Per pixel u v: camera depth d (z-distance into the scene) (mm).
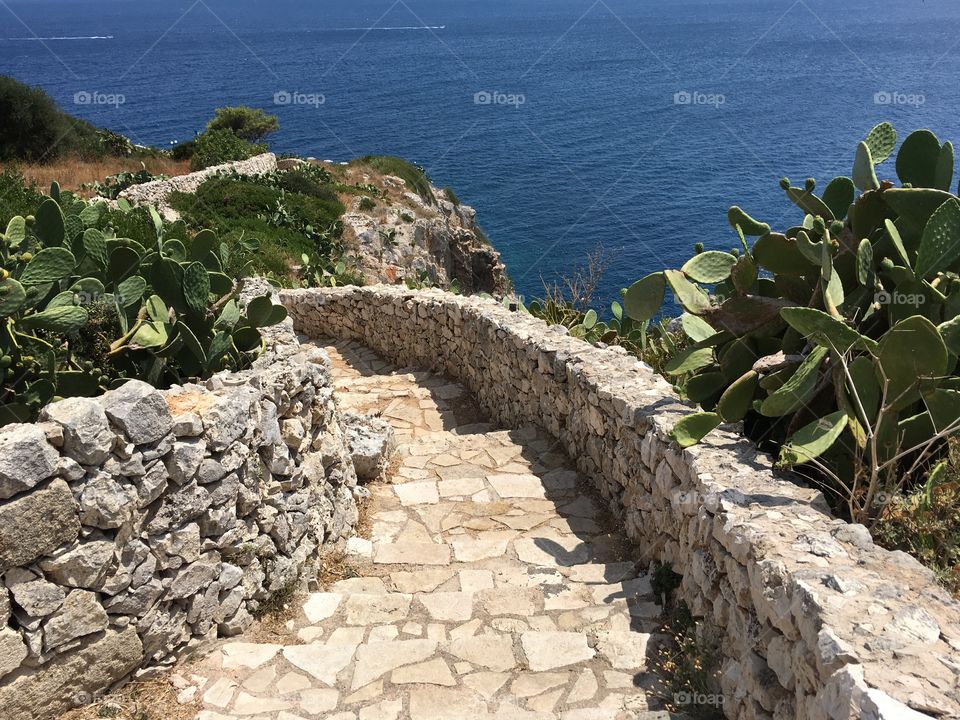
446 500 5609
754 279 4367
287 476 4125
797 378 3496
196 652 3463
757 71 106125
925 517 3053
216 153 32062
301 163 32969
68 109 90375
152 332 4371
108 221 8734
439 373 9938
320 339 12664
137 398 3150
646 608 3855
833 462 3635
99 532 3010
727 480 3352
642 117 69875
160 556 3283
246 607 3773
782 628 2461
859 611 2260
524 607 3975
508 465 6191
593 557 4668
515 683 3244
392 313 10898
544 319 8844
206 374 4641
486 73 121062
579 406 5918
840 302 3736
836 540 2777
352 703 3125
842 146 50781
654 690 3182
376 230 27188
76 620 2943
